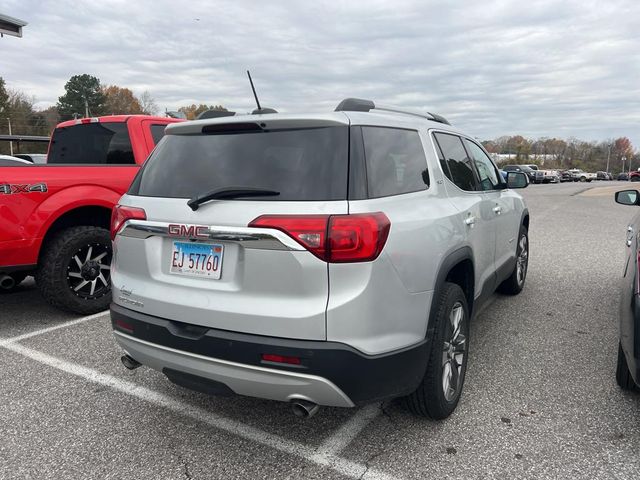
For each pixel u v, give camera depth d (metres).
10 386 3.52
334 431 2.93
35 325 4.76
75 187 4.71
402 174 2.79
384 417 3.08
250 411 3.18
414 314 2.57
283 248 2.28
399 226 2.48
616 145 136.50
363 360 2.31
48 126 81.50
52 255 4.64
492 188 4.36
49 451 2.76
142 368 3.82
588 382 3.54
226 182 2.53
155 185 2.79
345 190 2.33
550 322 4.78
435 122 3.62
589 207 17.39
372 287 2.31
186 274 2.59
